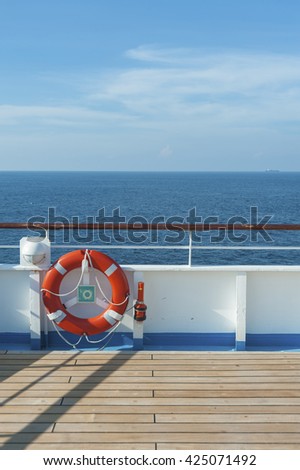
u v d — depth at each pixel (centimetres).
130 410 245
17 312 344
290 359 313
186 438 220
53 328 350
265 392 266
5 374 287
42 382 276
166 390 268
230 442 217
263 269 339
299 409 247
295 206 3161
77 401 254
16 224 333
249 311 350
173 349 343
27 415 239
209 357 316
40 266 335
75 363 304
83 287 340
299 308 350
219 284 346
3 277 341
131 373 290
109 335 349
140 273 340
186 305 348
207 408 247
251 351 331
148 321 350
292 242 1445
